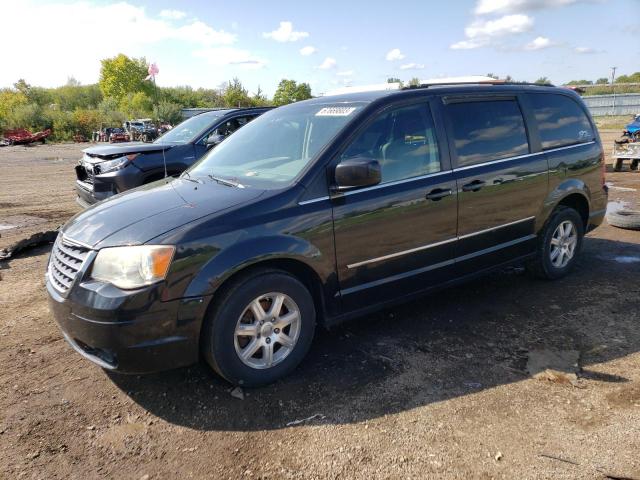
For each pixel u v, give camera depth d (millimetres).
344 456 2619
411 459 2580
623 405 2971
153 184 4152
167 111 55438
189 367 3533
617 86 51969
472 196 4082
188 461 2625
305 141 3752
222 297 3020
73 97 89375
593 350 3643
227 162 4129
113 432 2867
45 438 2822
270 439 2775
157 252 2842
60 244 3301
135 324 2803
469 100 4242
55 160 23312
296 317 3330
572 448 2623
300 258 3234
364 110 3686
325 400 3117
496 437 2729
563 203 5031
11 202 10797
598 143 5266
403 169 3766
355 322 4219
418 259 3855
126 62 81812
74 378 3434
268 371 3248
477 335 3930
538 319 4184
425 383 3268
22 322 4332
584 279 5090
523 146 4535
